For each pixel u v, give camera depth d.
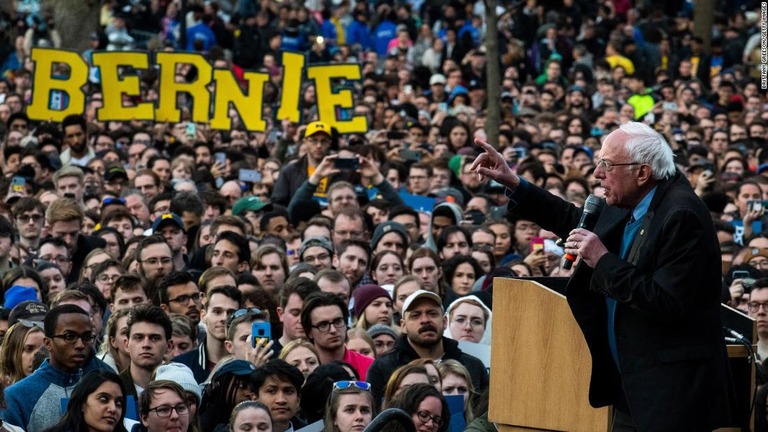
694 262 7.80
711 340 7.96
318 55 38.50
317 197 21.31
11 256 16.67
